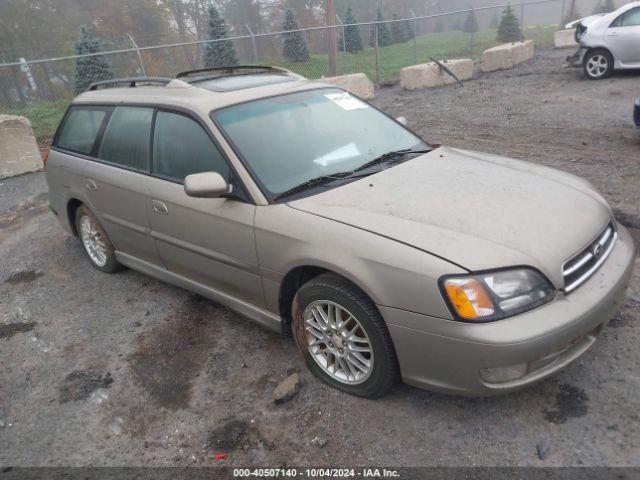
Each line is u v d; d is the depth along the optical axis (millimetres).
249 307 3393
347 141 3590
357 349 2812
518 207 2770
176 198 3514
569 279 2508
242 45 35656
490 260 2393
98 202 4344
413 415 2760
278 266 2967
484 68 15609
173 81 3941
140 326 3984
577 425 2580
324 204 2930
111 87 5152
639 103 6691
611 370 2893
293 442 2719
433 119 9844
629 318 3297
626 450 2416
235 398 3092
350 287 2699
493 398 2797
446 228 2594
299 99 3779
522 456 2453
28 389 3445
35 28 35594
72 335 4000
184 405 3094
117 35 37406
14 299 4734
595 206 2943
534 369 2377
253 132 3375
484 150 7305
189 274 3785
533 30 29234
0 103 18406
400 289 2469
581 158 6473
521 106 10055
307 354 3094
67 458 2828
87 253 5004
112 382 3387
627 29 11117
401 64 19719
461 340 2340
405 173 3242
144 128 3865
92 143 4441
